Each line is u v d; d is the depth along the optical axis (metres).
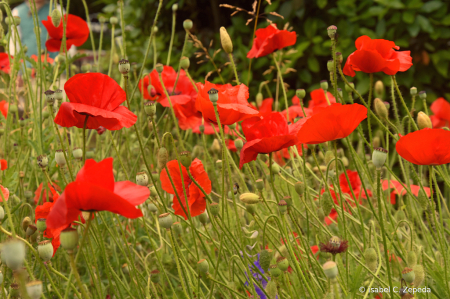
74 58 1.61
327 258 1.31
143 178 1.28
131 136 1.97
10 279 1.38
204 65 2.81
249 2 2.86
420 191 1.37
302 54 2.54
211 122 1.33
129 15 2.88
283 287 1.36
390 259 1.40
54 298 1.43
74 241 1.13
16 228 1.43
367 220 1.62
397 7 2.38
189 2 2.93
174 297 1.32
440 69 2.55
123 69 1.29
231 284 1.30
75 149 1.37
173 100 1.57
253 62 2.68
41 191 1.43
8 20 1.59
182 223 1.52
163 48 2.74
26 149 1.70
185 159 1.27
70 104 1.23
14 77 1.66
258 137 1.30
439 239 1.31
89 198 1.12
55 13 1.52
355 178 1.63
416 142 1.25
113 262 1.49
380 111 1.40
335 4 2.66
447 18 2.50
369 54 1.36
